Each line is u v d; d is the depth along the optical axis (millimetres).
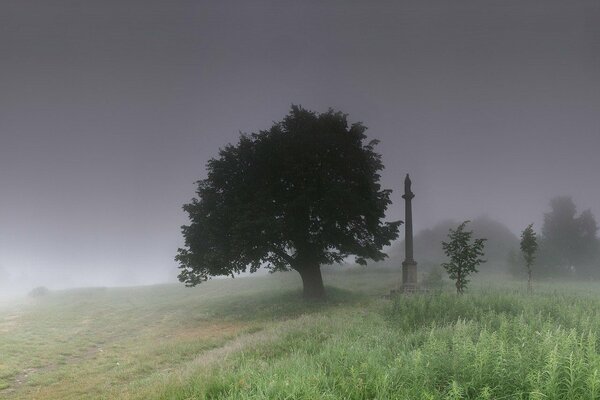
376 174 30078
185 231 26719
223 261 25500
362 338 11633
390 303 20125
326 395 6742
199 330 21031
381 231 29125
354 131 29391
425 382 6840
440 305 17047
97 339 19984
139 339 19625
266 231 24516
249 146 28203
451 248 23672
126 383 11523
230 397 7090
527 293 23469
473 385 6555
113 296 42312
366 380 7375
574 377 6055
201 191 27438
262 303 28438
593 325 11305
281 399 6758
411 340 10914
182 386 8781
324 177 26609
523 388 6285
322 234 26594
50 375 12969
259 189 26812
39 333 21406
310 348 11586
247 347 13086
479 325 12250
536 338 9164
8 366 13984
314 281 28500
